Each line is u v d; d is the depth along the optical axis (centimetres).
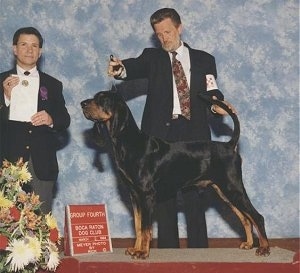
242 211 334
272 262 297
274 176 465
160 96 374
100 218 342
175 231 385
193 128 373
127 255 326
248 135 465
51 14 468
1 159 363
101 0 467
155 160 326
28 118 363
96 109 324
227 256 319
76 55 469
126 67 371
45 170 364
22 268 281
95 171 467
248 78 465
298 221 464
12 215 281
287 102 466
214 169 335
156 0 464
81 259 314
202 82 374
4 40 468
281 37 464
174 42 370
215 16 464
